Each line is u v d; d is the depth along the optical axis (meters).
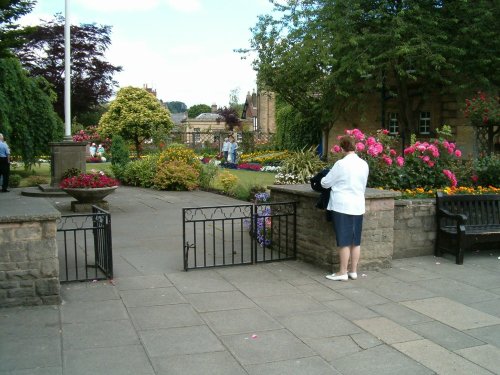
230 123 52.56
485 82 17.77
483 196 7.21
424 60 17.75
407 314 4.75
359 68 17.98
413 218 6.96
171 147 18.08
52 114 18.55
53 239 4.96
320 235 6.33
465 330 4.36
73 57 32.56
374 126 24.41
